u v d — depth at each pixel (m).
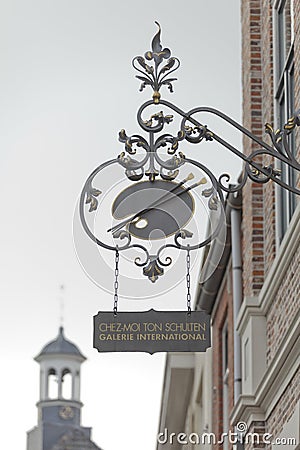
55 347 97.62
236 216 20.11
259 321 16.91
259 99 18.19
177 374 29.33
